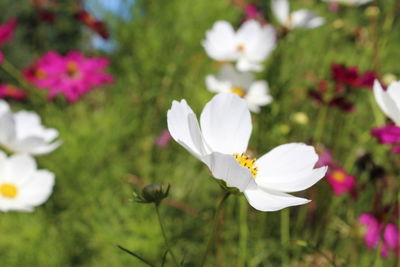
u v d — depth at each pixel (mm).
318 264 842
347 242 884
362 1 944
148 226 877
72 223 918
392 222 796
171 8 1198
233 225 885
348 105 870
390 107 641
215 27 917
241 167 458
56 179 946
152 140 1059
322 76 1024
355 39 992
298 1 1216
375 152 897
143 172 1012
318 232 853
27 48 2084
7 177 771
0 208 744
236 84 914
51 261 884
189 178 1016
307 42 1114
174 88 1130
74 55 1037
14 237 885
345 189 817
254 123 963
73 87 1011
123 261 880
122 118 1044
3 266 879
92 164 966
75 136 976
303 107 1011
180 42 1182
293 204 466
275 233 898
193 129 471
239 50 900
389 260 840
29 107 1045
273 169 555
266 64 1047
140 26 1177
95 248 913
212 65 1153
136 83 1128
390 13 985
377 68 919
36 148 786
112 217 912
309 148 557
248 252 861
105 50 1186
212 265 859
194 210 917
